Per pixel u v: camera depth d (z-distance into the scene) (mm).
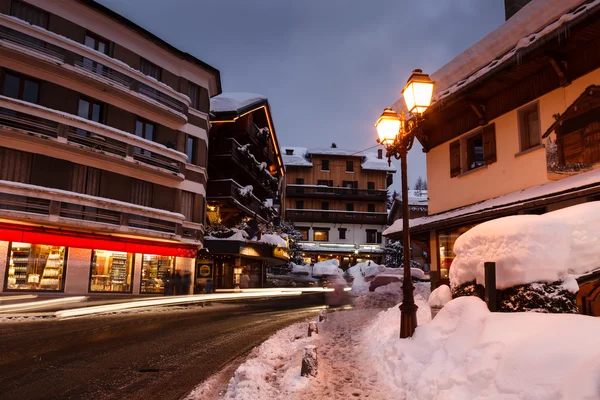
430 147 15750
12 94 20250
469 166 14133
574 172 9922
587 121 9680
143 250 24359
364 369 7129
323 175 61875
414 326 7621
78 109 22438
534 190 10539
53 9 21766
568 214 6004
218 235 32344
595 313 6070
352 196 60812
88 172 22516
